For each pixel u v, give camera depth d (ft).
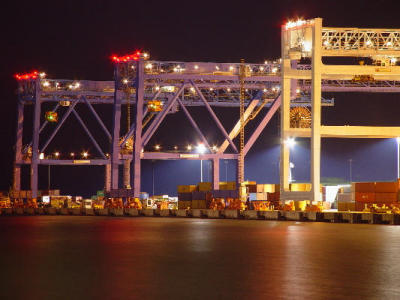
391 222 199.93
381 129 231.91
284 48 241.55
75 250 118.52
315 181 231.30
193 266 92.84
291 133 240.32
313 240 137.80
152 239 142.72
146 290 71.97
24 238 149.38
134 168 329.52
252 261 98.63
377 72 233.35
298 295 68.44
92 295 69.26
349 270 87.71
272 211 237.25
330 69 232.53
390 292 70.18
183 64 337.52
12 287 74.95
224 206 270.67
